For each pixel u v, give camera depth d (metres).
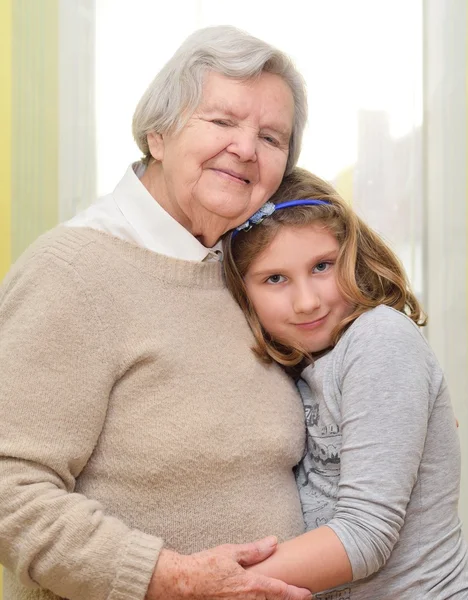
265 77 1.10
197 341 1.05
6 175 2.08
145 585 0.89
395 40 2.17
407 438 1.00
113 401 1.00
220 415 1.02
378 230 2.15
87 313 0.97
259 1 2.17
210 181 1.07
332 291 1.12
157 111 1.09
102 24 2.14
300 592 0.94
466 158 2.13
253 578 0.92
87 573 0.89
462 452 2.07
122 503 0.99
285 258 1.11
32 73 2.11
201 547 1.00
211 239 1.14
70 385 0.95
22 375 0.93
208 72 1.07
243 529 1.02
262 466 1.05
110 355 0.98
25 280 0.99
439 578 1.07
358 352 1.05
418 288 2.14
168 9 2.16
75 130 2.12
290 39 2.17
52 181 2.10
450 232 2.13
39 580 0.92
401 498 0.99
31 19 2.11
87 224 1.09
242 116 1.07
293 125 1.19
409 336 1.06
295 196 1.16
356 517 0.97
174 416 1.00
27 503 0.90
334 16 2.17
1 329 1.00
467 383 2.09
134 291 1.02
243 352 1.10
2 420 0.92
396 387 1.01
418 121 2.15
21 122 2.09
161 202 1.13
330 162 2.16
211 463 1.00
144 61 2.15
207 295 1.10
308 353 1.13
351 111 2.17
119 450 0.99
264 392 1.09
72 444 0.95
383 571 1.07
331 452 1.09
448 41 2.14
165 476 0.99
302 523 1.09
